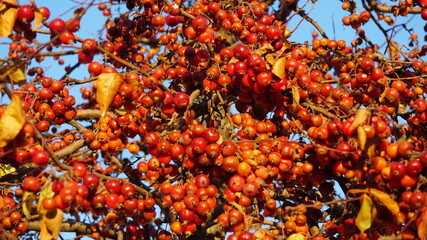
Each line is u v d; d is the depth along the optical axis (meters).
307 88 4.66
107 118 5.34
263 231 4.70
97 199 4.33
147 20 6.03
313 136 4.54
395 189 4.14
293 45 6.02
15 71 4.12
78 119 6.85
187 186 4.48
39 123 5.03
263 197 4.52
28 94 5.12
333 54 6.06
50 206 3.85
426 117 4.99
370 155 4.06
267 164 4.56
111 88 4.40
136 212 4.71
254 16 5.04
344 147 4.28
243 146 4.63
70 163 6.16
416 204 3.94
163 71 4.86
